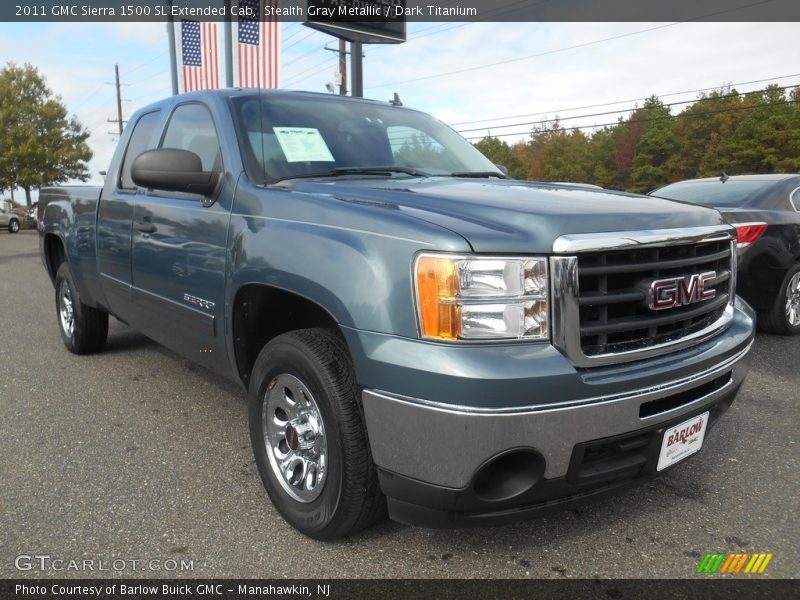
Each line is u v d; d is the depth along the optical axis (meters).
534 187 2.92
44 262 5.63
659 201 2.77
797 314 5.93
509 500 2.12
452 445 2.02
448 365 2.00
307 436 2.58
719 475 3.17
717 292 2.72
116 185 4.26
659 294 2.29
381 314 2.16
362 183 2.95
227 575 2.35
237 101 3.39
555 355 2.09
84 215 4.65
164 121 3.91
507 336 2.07
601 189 3.11
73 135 43.66
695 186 6.77
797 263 5.84
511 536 2.62
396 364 2.09
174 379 4.68
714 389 2.60
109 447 3.48
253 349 3.06
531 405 2.02
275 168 3.10
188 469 3.21
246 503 2.88
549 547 2.54
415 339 2.09
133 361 5.14
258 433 2.80
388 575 2.36
